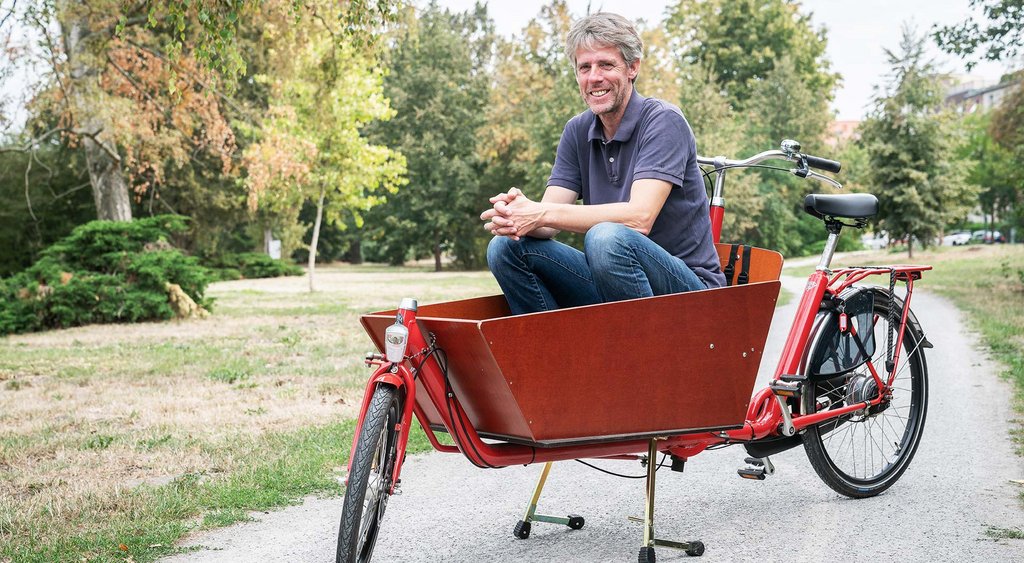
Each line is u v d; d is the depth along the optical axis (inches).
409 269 2110.0
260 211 1451.8
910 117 1421.0
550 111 1261.1
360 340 472.7
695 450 137.9
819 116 1939.0
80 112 604.7
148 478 185.2
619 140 132.4
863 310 158.2
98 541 138.9
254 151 701.9
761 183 1886.1
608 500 163.0
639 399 119.4
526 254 126.8
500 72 1705.2
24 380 342.0
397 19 343.3
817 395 154.3
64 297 583.8
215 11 289.0
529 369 110.3
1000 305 536.1
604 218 123.6
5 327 560.7
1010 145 842.8
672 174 127.8
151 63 645.9
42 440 224.5
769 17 2146.9
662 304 116.1
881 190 1465.3
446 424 117.5
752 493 164.6
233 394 295.4
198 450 208.8
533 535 143.7
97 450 212.2
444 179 2026.3
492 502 163.8
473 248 2060.8
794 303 639.1
